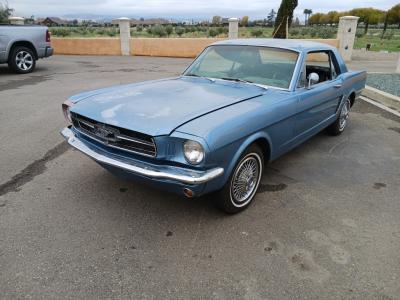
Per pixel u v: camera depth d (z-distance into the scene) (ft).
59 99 25.36
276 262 8.84
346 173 14.21
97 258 8.87
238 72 13.75
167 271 8.47
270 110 10.93
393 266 8.79
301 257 9.04
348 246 9.53
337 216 11.02
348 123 21.40
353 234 10.08
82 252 9.07
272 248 9.38
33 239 9.55
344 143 17.76
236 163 10.00
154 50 57.62
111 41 58.49
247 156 10.59
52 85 30.55
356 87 19.20
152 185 9.60
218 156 9.00
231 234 9.95
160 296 7.74
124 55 58.49
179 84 13.23
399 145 17.58
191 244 9.48
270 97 11.77
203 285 8.06
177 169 8.95
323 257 9.07
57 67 42.32
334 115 17.24
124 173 9.81
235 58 14.21
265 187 12.84
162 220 10.55
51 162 14.57
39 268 8.48
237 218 10.77
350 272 8.55
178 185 8.91
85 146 10.78
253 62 13.79
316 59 15.03
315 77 13.32
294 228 10.31
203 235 9.87
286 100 11.90
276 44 14.16
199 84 13.15
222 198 10.25
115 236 9.76
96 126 10.14
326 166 14.87
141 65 45.06
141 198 11.78
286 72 13.05
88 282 8.09
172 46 56.70
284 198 12.07
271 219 10.76
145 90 12.23
